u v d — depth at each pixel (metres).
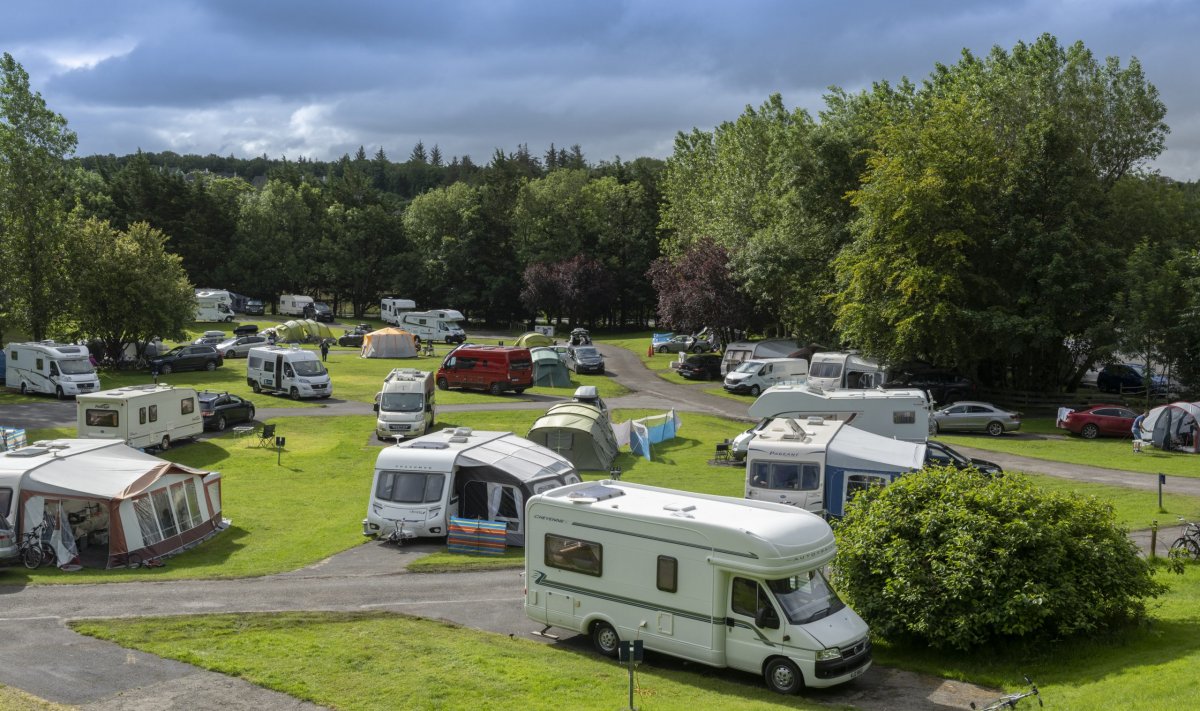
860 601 16.19
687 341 83.38
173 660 14.74
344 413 48.34
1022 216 51.16
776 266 61.66
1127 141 55.56
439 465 25.27
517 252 118.81
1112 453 38.38
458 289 120.81
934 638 15.58
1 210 60.91
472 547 24.11
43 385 51.38
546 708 12.80
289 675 14.03
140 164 115.81
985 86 56.19
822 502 25.39
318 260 124.19
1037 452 38.66
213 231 119.00
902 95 62.75
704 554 14.88
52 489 22.75
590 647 16.61
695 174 94.62
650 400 54.97
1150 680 12.79
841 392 36.69
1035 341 49.09
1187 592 18.64
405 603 19.11
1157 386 51.56
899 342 49.78
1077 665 14.70
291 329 84.00
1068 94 54.97
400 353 74.69
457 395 55.38
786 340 63.94
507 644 16.31
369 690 13.48
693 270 71.81
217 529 26.55
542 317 129.75
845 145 59.81
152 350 67.19
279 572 21.86
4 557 22.22
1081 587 15.35
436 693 13.39
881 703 13.77
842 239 60.56
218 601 18.92
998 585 15.12
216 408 43.31
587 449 35.53
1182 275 46.22
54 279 62.31
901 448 26.59
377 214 123.12
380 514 25.16
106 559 23.33
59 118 62.53
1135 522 25.86
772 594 14.44
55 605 18.39
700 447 40.72
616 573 15.83
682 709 12.74
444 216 124.69
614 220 118.50
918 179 50.53
